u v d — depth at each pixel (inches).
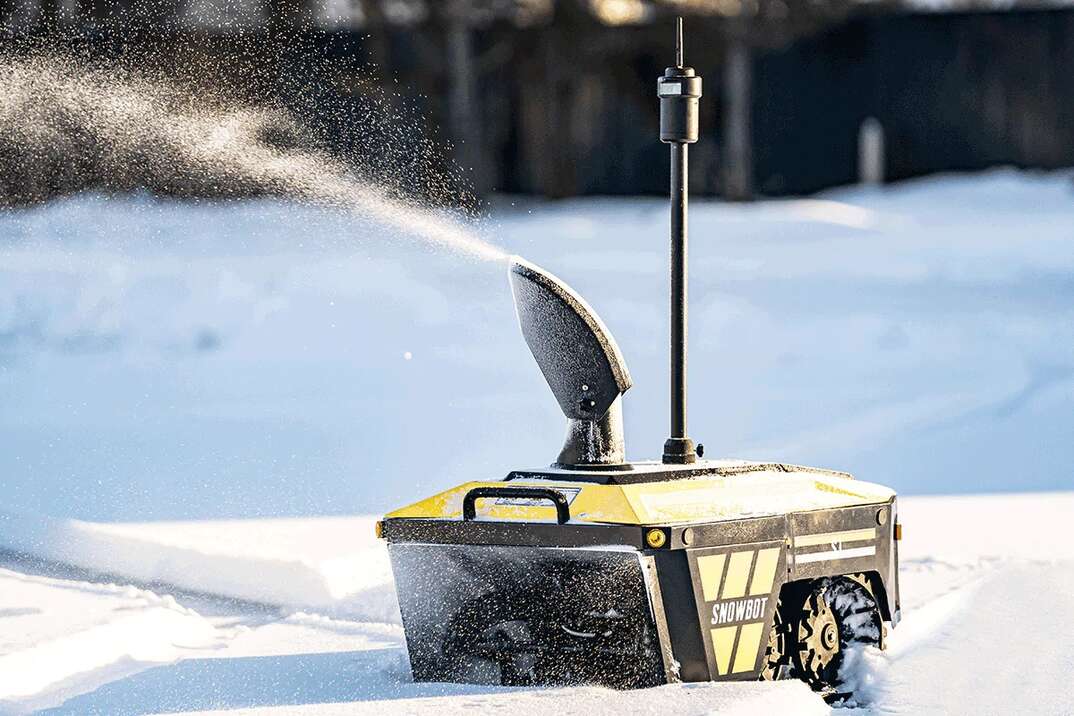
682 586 330.6
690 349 1118.4
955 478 700.7
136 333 1191.6
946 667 380.2
